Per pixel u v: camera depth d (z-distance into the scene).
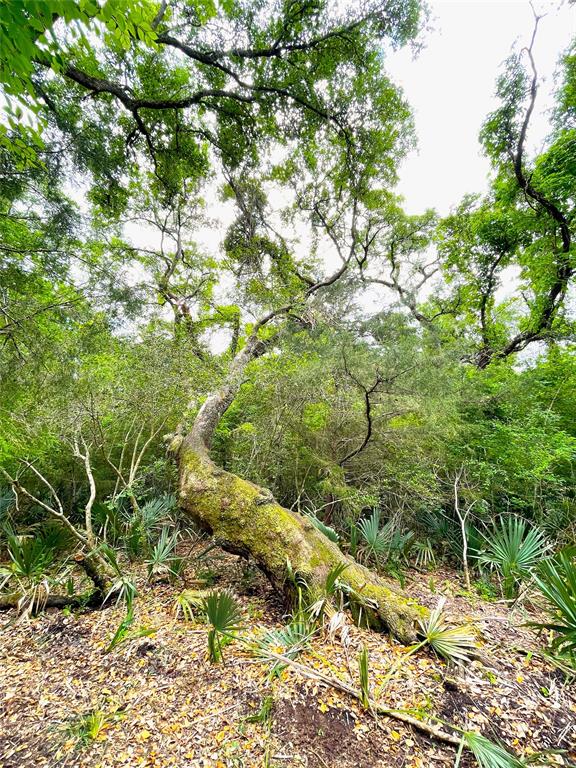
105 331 6.07
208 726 2.34
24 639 3.50
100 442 5.78
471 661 2.92
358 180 9.96
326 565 3.88
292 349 7.03
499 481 6.01
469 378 7.44
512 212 9.42
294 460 6.36
